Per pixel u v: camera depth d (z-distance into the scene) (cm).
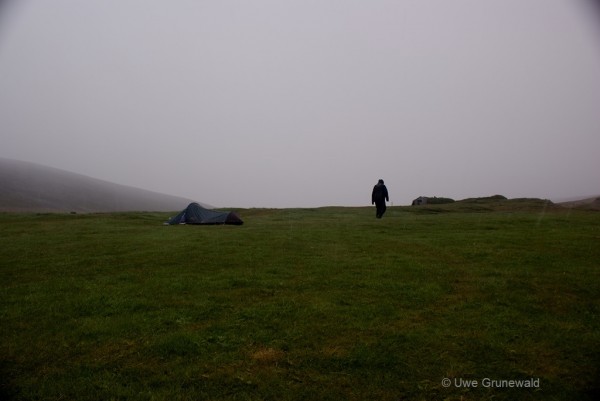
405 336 791
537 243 1689
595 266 1284
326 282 1143
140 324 853
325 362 702
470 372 674
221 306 961
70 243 1831
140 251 1608
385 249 1622
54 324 859
